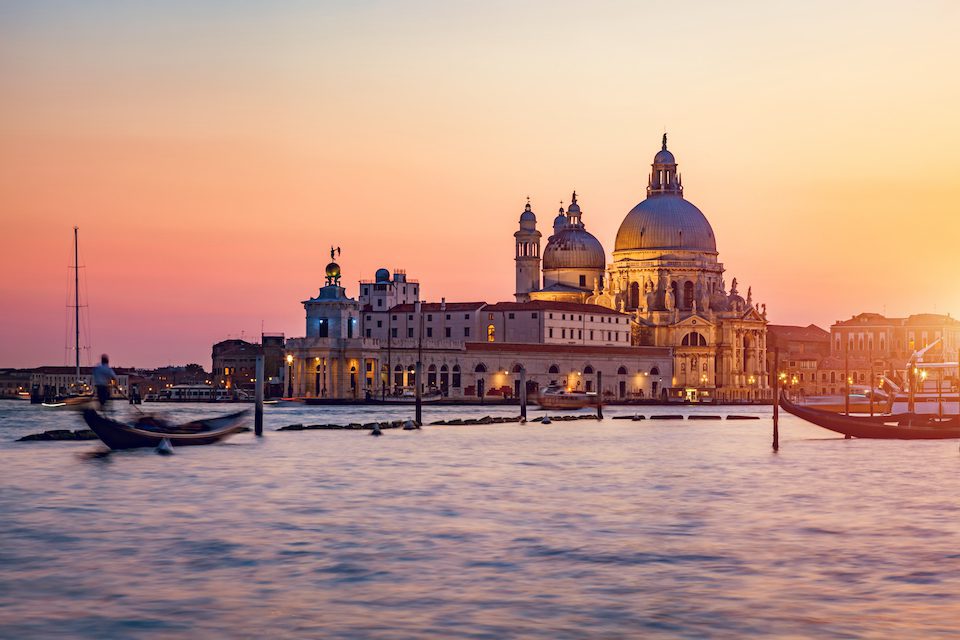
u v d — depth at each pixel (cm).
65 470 10556
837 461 12175
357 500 8731
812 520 7850
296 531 7350
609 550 6788
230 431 13912
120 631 5147
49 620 5309
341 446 13725
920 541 7100
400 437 15600
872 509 8381
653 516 8006
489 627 5216
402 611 5462
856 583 6022
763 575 6184
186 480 9906
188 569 6266
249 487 9450
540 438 15800
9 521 7675
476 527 7519
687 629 5200
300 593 5775
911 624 5288
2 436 15750
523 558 6562
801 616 5409
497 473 10706
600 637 5078
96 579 6038
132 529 7400
